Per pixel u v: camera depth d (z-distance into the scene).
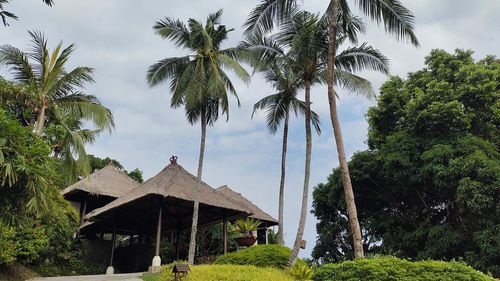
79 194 25.11
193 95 19.28
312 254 26.09
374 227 23.16
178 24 20.50
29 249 16.38
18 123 8.70
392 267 10.54
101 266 22.88
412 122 21.23
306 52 16.39
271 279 11.33
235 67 19.56
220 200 20.75
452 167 18.14
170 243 27.20
